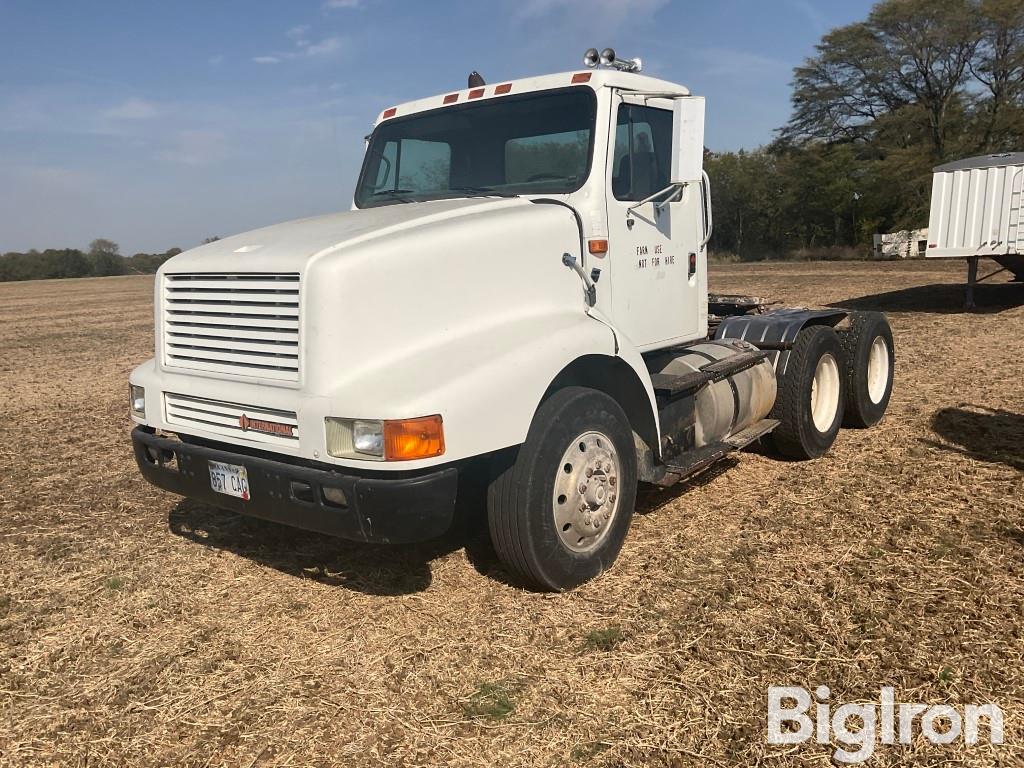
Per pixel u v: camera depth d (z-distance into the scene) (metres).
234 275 3.72
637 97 4.60
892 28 42.94
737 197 49.44
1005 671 3.16
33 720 3.08
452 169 4.85
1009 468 5.53
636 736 2.86
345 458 3.30
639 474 4.49
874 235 40.50
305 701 3.15
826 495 5.21
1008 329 12.64
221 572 4.39
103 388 11.16
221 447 3.91
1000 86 41.19
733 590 3.92
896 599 3.76
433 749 2.84
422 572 4.31
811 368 5.90
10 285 63.31
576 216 4.29
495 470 3.78
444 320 3.68
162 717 3.08
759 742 2.81
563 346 3.81
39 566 4.54
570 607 3.82
